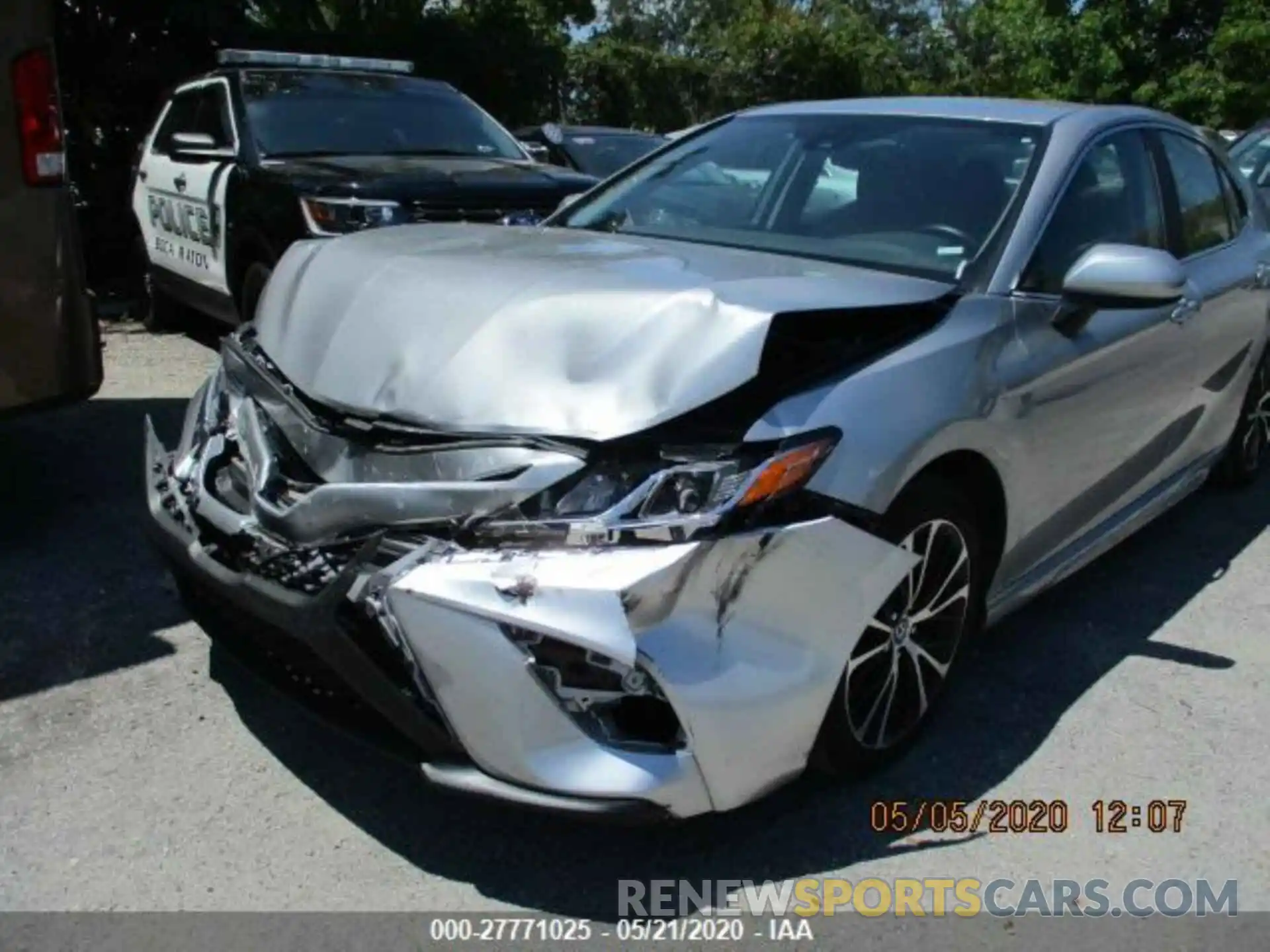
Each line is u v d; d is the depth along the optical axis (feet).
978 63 106.63
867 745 10.18
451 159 23.09
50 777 10.00
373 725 9.00
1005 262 11.37
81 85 31.73
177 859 9.09
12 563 13.88
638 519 8.18
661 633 8.13
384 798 9.93
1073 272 11.19
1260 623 14.12
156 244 25.91
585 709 8.25
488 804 9.90
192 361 23.72
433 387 9.08
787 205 12.85
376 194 19.44
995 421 10.41
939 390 9.82
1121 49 62.75
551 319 9.16
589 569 8.04
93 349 14.06
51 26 13.08
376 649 8.50
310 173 20.24
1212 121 60.23
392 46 41.32
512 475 8.43
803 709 8.82
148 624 12.62
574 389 8.70
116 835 9.32
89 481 16.47
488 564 8.16
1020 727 11.57
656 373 8.65
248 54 24.84
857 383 9.34
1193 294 14.26
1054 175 12.21
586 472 8.39
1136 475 14.03
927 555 10.21
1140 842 9.93
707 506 8.30
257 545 9.20
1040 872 9.50
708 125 14.94
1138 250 11.10
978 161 12.45
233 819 9.57
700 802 8.45
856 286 10.03
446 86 26.11
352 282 10.48
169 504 10.53
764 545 8.43
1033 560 12.13
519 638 8.07
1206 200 15.96
